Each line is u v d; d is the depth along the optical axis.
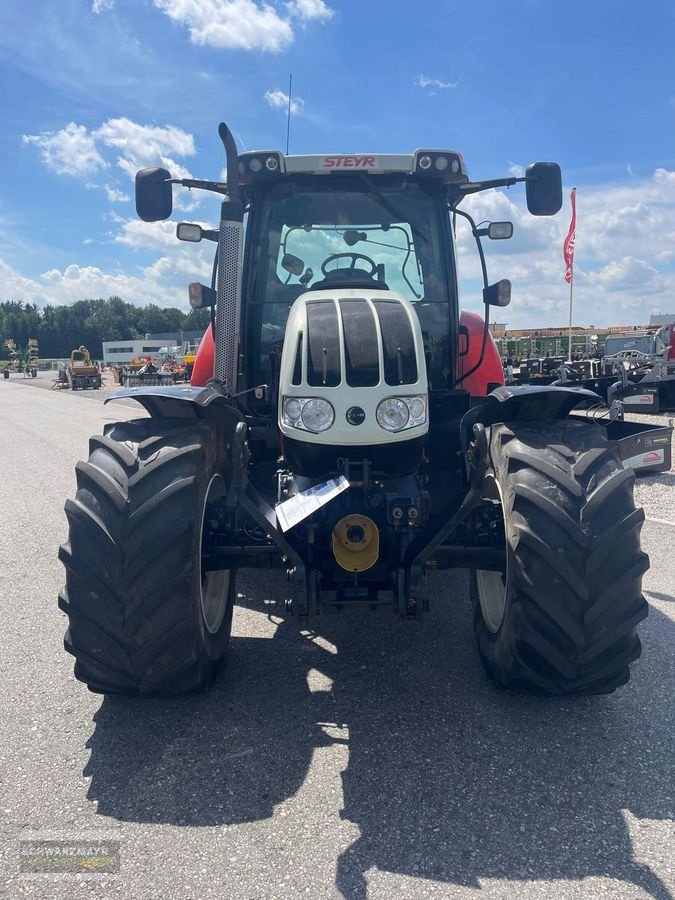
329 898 1.93
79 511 2.60
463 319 4.98
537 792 2.37
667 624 3.75
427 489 3.51
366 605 2.72
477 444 2.85
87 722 2.85
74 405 22.66
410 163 3.84
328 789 2.40
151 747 2.67
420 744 2.66
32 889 1.97
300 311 3.02
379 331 2.87
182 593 2.59
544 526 2.55
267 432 3.69
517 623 2.63
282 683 3.16
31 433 14.07
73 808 2.31
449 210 4.10
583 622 2.54
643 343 20.22
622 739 2.68
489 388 5.02
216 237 4.32
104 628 2.55
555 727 2.77
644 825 2.21
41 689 3.13
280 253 4.05
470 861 2.06
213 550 2.91
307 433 2.82
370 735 2.73
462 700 2.99
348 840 2.15
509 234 4.25
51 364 85.00
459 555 2.91
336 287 3.56
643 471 6.25
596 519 2.55
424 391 2.90
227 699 3.02
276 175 3.90
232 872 2.03
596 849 2.11
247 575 4.73
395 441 2.80
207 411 2.98
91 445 2.85
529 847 2.12
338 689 3.10
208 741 2.70
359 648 3.53
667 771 2.48
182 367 34.41
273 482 3.59
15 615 4.06
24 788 2.42
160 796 2.37
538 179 3.93
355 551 2.63
